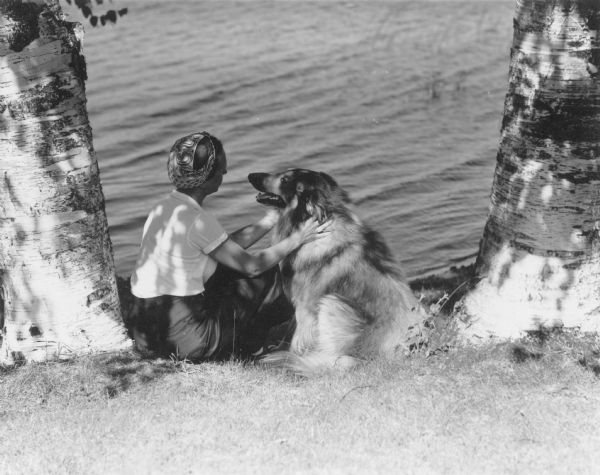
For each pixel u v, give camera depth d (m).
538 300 5.29
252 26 27.25
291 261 5.66
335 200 5.64
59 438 4.14
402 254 12.89
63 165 4.81
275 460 3.92
